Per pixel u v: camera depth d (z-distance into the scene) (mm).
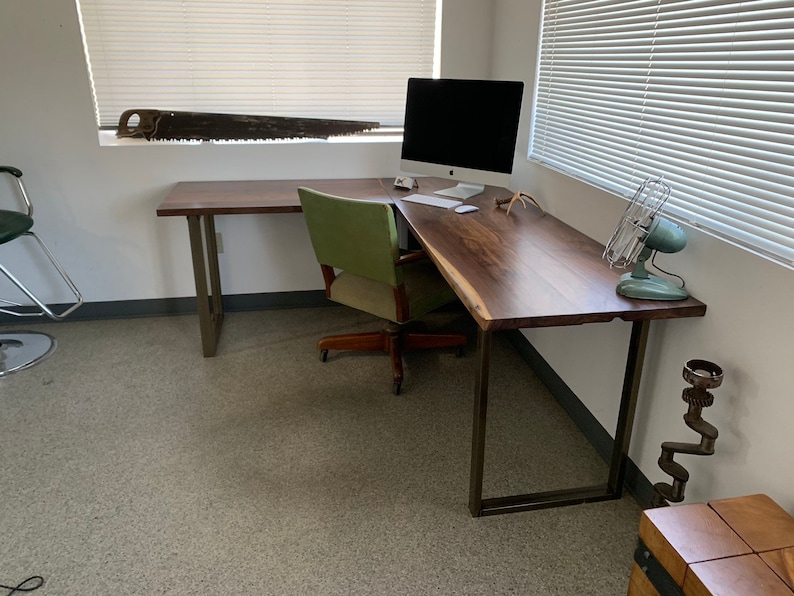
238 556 1655
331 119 3104
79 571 1603
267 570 1609
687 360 1618
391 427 2250
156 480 1952
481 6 2973
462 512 1826
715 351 1506
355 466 2031
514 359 2793
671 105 1648
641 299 1553
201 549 1678
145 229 3057
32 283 3053
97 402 2393
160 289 3184
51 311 3102
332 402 2408
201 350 2834
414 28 3027
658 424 1771
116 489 1908
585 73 2146
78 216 2977
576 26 2197
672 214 1662
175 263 3143
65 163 2877
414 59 3084
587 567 1629
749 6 1358
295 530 1749
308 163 3084
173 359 2748
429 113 2639
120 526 1758
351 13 2941
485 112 2453
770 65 1303
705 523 1231
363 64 3041
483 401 1664
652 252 1746
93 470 1995
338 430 2227
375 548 1687
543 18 2461
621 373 1957
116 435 2182
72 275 3078
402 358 2770
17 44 2656
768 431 1343
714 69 1477
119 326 3094
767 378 1336
